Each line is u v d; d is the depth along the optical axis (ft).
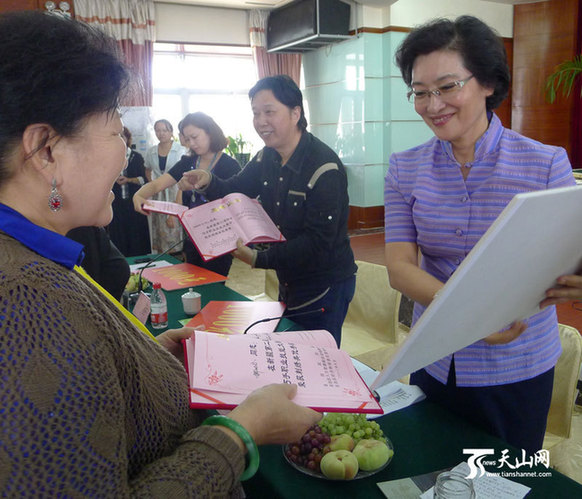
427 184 4.10
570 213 2.51
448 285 2.37
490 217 3.85
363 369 4.58
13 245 1.83
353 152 24.11
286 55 25.04
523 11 25.77
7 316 1.63
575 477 5.41
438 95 3.63
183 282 7.84
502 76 3.64
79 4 19.26
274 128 5.97
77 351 1.69
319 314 6.25
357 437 3.33
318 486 3.08
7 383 1.55
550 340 4.15
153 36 20.94
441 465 3.26
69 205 2.03
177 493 1.85
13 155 1.84
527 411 4.14
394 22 22.43
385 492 2.97
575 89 24.94
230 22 23.31
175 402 2.39
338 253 6.26
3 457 1.52
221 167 10.00
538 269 2.80
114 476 1.71
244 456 2.15
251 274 17.94
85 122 1.93
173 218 17.74
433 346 2.84
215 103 24.68
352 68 23.20
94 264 5.71
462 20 3.58
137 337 2.41
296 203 6.13
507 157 3.78
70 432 1.60
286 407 2.38
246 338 3.18
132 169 17.01
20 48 1.75
